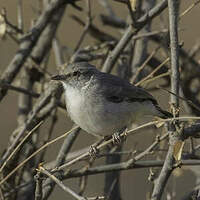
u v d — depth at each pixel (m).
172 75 8.70
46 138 12.33
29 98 13.02
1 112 17.28
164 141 11.48
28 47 12.39
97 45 13.68
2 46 16.12
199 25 17.61
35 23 12.99
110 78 11.13
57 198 15.66
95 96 10.84
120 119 10.91
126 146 15.71
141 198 16.14
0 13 12.08
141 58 12.67
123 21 14.82
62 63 13.34
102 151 12.30
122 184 16.34
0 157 11.63
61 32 17.47
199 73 14.16
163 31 11.75
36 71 13.12
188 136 8.20
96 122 10.80
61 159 10.72
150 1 12.91
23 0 17.06
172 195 11.41
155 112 11.39
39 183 8.75
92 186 15.59
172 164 8.23
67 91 11.25
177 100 8.55
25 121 11.64
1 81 11.70
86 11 14.49
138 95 11.06
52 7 12.55
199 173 10.95
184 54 14.60
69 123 17.19
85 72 11.15
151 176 9.69
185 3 17.50
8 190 10.98
